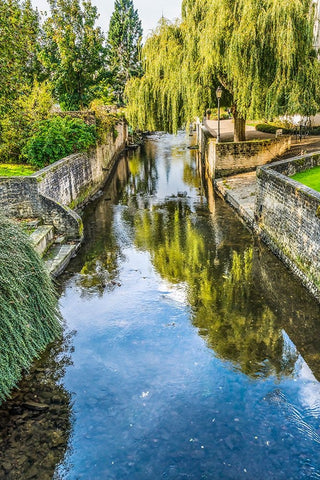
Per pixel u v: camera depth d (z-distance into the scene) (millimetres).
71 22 22891
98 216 16047
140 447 5395
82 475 5008
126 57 50281
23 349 6270
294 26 14000
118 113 30328
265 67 14953
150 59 20031
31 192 11914
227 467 5086
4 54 14258
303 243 9289
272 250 11555
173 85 18781
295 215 9688
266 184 11922
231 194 16469
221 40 15641
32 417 5859
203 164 26891
